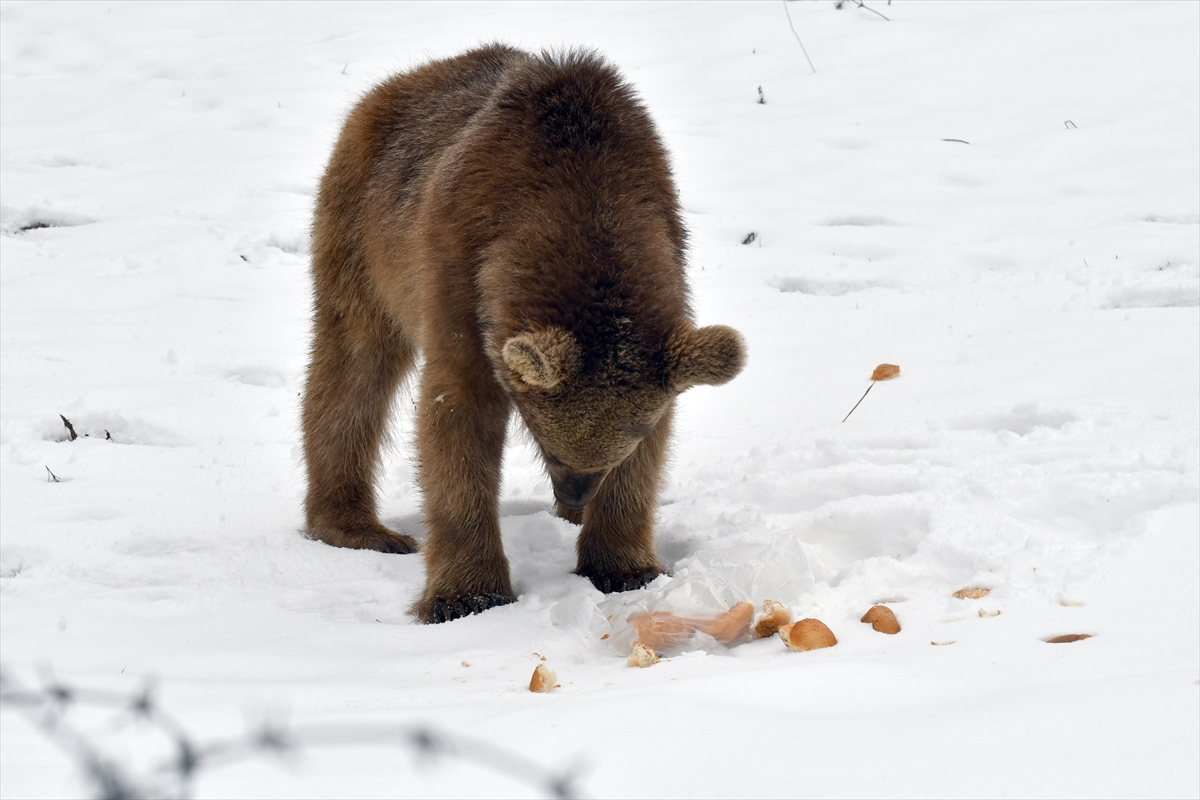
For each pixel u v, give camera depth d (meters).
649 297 8.18
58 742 5.03
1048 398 11.33
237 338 15.30
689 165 20.80
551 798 4.43
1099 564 7.19
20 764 4.80
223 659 7.15
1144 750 4.63
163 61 28.06
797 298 15.75
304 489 11.97
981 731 4.87
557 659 7.09
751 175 20.27
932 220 17.91
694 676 6.12
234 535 10.65
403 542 10.73
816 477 9.77
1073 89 23.02
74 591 8.93
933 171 19.86
